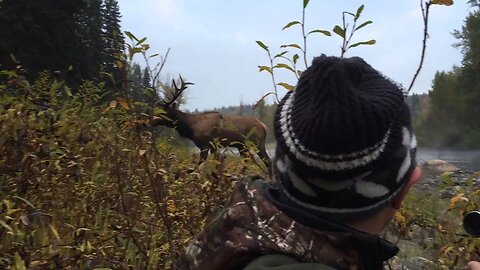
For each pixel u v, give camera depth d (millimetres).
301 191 1276
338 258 1257
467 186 3443
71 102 3957
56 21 24172
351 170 1203
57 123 3477
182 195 3420
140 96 3299
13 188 3197
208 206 3285
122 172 3383
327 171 1209
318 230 1265
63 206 3234
